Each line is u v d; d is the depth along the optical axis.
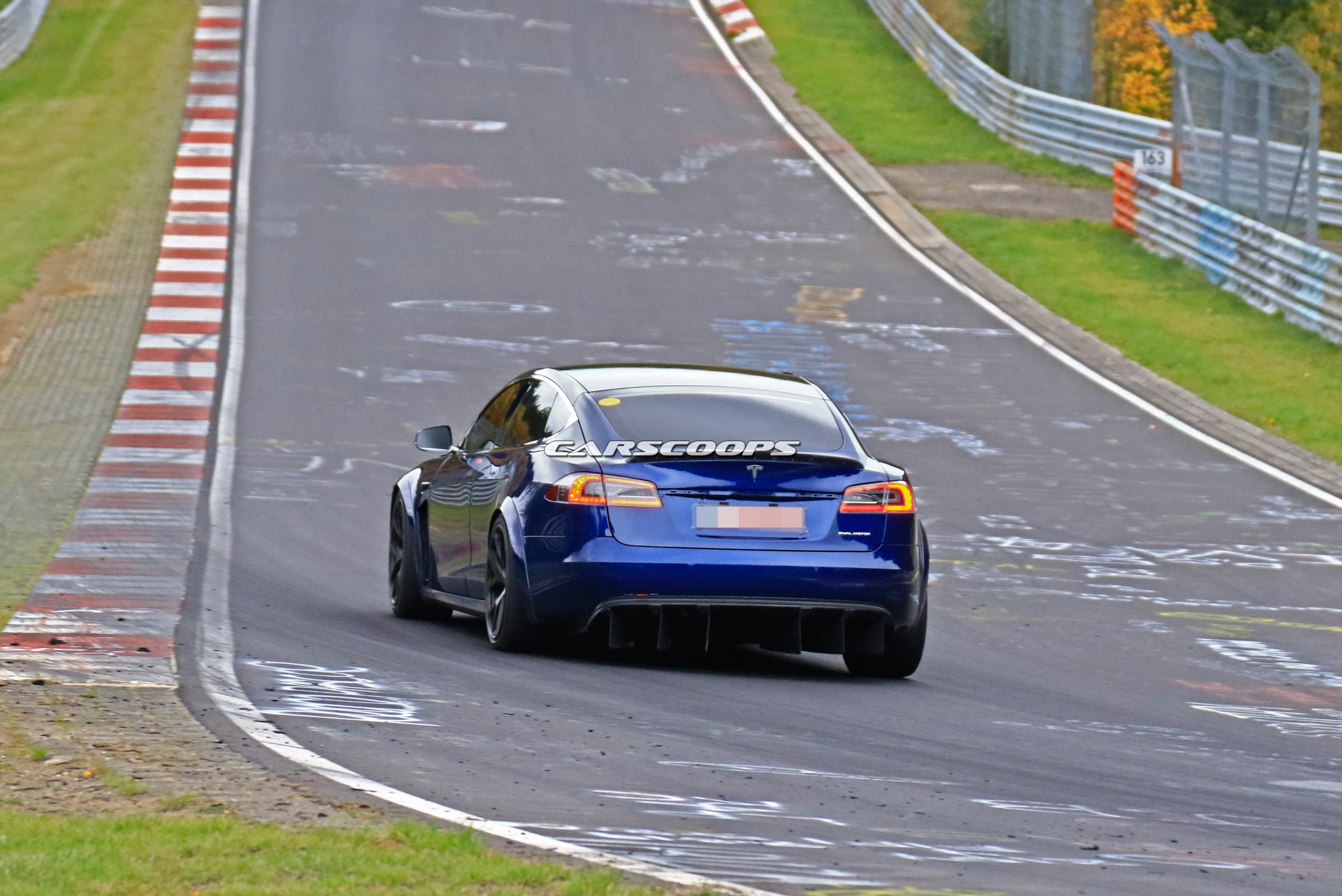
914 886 16.72
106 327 74.81
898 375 73.44
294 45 151.00
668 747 23.27
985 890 16.73
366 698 25.66
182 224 96.62
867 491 29.28
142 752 21.09
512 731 23.75
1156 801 21.72
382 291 84.44
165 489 49.09
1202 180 101.94
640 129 129.88
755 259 95.56
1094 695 30.34
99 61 144.12
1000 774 22.83
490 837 17.62
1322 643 37.81
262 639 30.55
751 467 28.86
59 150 114.94
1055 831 19.62
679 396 30.62
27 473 50.38
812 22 172.50
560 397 31.25
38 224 94.56
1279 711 29.86
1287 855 19.12
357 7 167.00
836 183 116.81
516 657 30.02
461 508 32.81
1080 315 87.75
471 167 115.75
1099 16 162.88
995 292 91.31
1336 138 148.88
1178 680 32.56
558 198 108.31
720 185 114.44
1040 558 47.00
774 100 143.12
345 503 48.97
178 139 119.00
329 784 19.83
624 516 28.61
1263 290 90.88
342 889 14.99
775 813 19.72
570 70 148.38
